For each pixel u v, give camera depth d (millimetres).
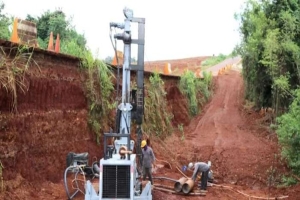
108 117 16078
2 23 13008
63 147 12828
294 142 14398
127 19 9469
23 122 11016
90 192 8438
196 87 36156
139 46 9641
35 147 11430
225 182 15781
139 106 9734
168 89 27719
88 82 14727
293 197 12914
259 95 29766
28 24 14312
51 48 15164
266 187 15047
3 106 10258
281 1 22688
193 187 13219
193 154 20062
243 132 26266
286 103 22141
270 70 22625
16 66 10742
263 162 17859
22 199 9797
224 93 41594
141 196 8711
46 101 12320
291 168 15914
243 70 32438
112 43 9562
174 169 17109
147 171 12312
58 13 25297
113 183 8148
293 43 20109
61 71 13312
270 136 23922
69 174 12414
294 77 20750
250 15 25141
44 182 11328
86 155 11812
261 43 23484
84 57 14734
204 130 27391
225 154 19828
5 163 10055
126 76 9516
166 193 12969
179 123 27938
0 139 10047
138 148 10211
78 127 13906
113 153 9180
